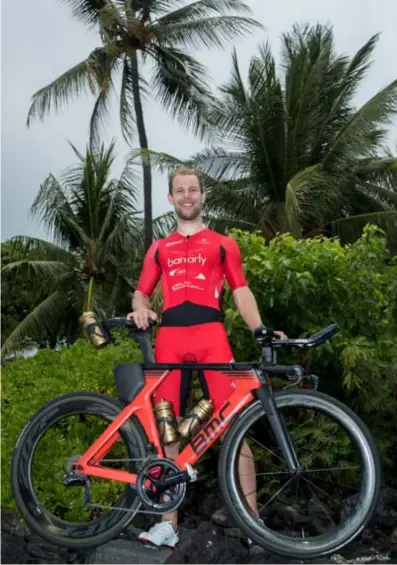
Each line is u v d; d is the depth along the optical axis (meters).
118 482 4.40
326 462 4.71
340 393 5.02
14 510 4.26
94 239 20.98
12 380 5.84
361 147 19.03
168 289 4.03
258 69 19.11
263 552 3.74
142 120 20.64
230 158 19.70
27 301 23.64
